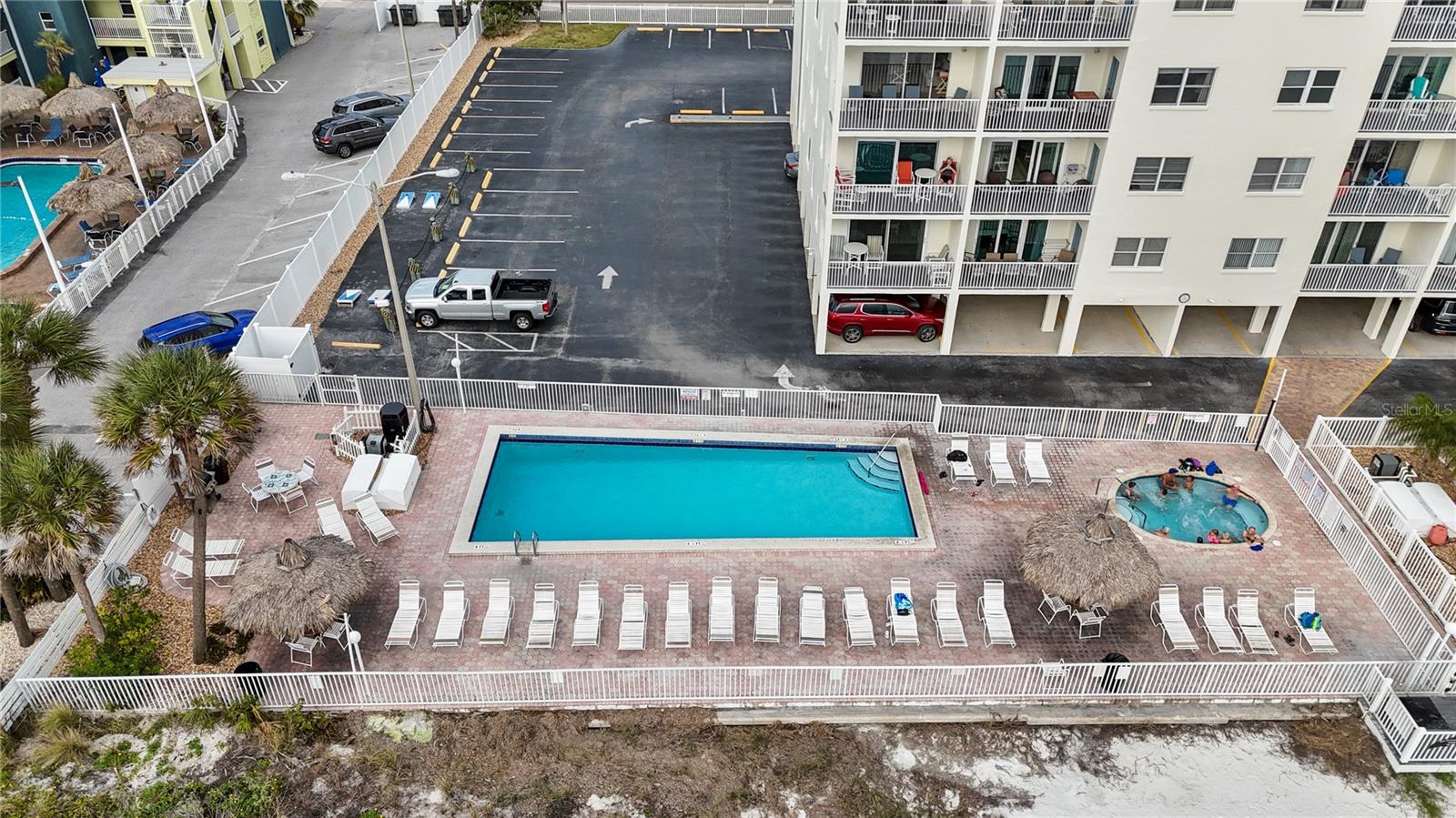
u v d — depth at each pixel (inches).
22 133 1785.2
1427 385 1162.0
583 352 1212.5
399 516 919.0
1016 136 1072.8
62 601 835.4
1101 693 758.5
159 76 1840.6
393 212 1545.3
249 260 1419.8
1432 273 1140.5
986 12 1005.8
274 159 1748.3
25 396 806.5
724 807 679.7
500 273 1309.1
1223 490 970.1
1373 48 1005.2
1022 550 832.3
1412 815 686.5
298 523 911.7
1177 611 808.3
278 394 1064.2
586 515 937.5
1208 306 1309.1
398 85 2095.2
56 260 1433.3
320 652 780.6
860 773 706.2
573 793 685.9
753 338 1247.5
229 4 2032.5
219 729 722.8
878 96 1146.0
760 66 2192.4
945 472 983.0
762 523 929.5
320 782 689.6
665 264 1414.9
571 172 1691.7
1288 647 796.0
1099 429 1032.8
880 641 800.3
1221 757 724.0
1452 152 1099.3
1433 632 785.6
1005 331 1263.5
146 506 879.1
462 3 2427.4
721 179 1675.7
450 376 1162.0
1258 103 1039.6
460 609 800.9
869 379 1168.8
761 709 752.3
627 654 786.8
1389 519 892.6
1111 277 1161.4
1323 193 1096.8
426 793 684.7
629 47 2294.5
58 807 667.4
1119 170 1087.0
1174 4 978.7
